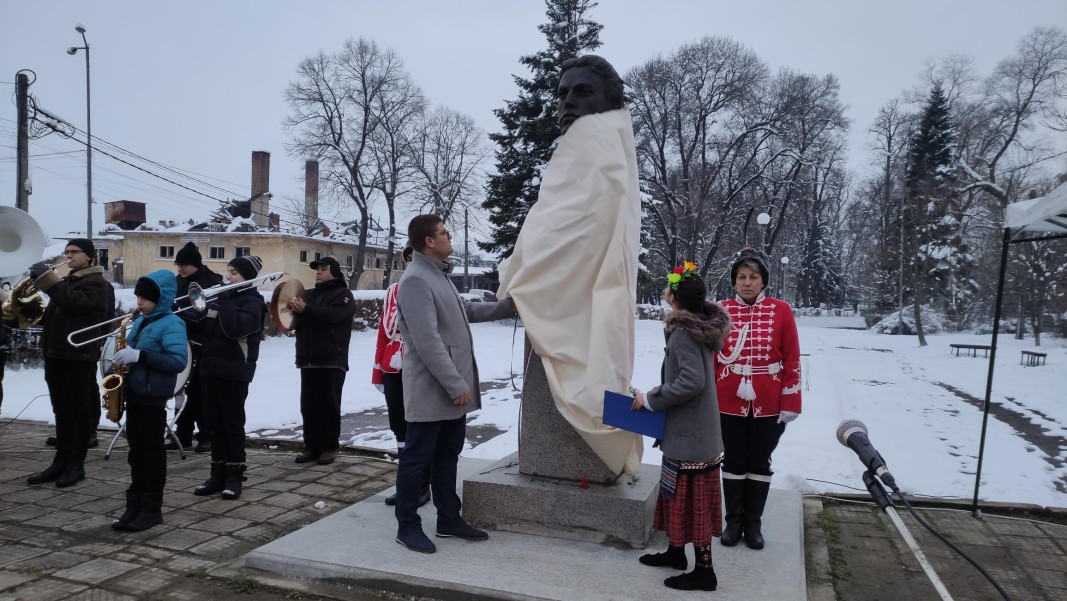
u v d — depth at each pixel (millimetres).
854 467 6148
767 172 40156
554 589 3334
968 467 6840
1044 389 13664
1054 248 26531
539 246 4027
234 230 34562
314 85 36438
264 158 40062
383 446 6863
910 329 36156
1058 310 29969
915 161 39906
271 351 15914
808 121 38469
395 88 37750
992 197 33031
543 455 4234
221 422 5125
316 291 6219
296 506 4910
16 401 9266
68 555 3941
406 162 39969
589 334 3965
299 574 3658
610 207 3965
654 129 37156
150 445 4383
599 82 4152
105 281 5637
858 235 58375
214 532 4352
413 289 3826
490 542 3963
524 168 26219
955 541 4473
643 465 4629
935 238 36750
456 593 3361
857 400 11719
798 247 58719
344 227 44469
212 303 5168
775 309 4176
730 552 3951
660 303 41156
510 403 9711
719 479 3547
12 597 3375
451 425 4047
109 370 5121
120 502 4949
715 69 35938
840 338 31906
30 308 6496
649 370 13773
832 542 4434
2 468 5887
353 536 4062
